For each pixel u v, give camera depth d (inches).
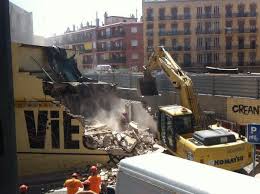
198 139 683.4
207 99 1185.4
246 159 677.9
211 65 3371.1
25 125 791.1
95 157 792.3
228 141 673.6
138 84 1320.1
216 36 3348.9
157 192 267.4
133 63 3624.5
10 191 66.7
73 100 965.8
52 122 790.5
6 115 67.3
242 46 3344.0
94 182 532.1
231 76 1146.7
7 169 66.5
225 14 3331.7
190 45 3376.0
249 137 443.2
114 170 742.5
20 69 909.2
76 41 4227.4
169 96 1236.5
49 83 933.8
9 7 68.5
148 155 338.6
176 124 750.5
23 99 789.2
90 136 802.8
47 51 1031.6
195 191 236.5
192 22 3361.2
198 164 300.4
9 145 67.3
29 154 794.8
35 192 684.1
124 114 1050.7
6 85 67.5
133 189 298.4
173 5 3368.6
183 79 886.4
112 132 884.0
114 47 3718.0
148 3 3390.7
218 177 258.7
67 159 792.3
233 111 1101.1
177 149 737.0
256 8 3307.1
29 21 1349.7
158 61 1034.1
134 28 3604.8
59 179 742.5
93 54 3964.1
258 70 3326.8
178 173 270.1
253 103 1044.5
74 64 1105.4
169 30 3388.3
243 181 249.9
